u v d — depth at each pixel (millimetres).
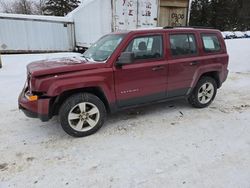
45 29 13219
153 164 2984
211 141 3555
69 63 3664
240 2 51125
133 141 3580
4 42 12453
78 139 3666
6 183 2660
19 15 12555
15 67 8695
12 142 3570
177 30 4395
